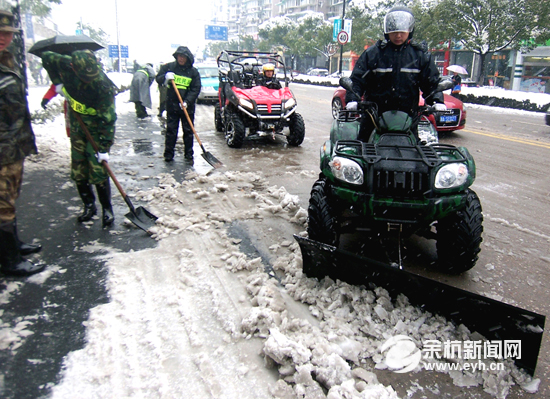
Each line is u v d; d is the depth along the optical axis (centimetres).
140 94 1141
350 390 220
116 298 304
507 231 455
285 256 371
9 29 295
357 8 4219
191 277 335
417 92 381
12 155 309
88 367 240
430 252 396
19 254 336
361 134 405
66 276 333
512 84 3081
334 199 341
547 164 754
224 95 922
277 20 6322
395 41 358
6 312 286
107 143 403
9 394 219
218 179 602
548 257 395
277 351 239
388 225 318
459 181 314
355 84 377
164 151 733
